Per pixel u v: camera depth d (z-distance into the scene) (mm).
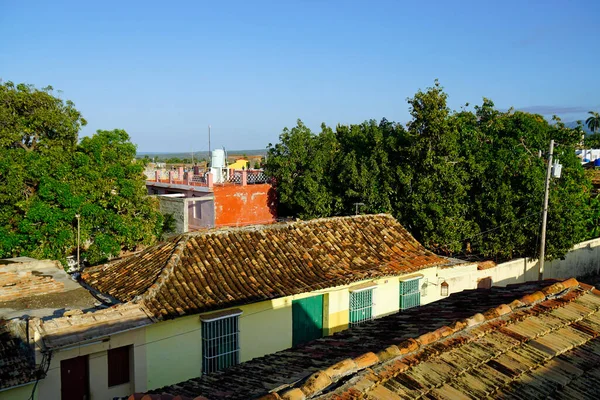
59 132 25188
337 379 4797
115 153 20484
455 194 20344
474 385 5016
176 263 11711
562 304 7207
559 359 5750
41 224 17547
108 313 9547
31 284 11805
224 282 11586
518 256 21406
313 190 24625
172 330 10375
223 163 32531
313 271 13016
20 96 24094
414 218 20688
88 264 19047
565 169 22938
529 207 20031
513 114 25953
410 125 21797
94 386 9602
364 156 24016
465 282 18172
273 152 27953
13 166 17547
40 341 8680
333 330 13195
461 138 23266
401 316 8883
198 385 7512
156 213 21844
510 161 21141
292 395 4371
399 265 14383
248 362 8516
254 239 13617
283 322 12227
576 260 24047
